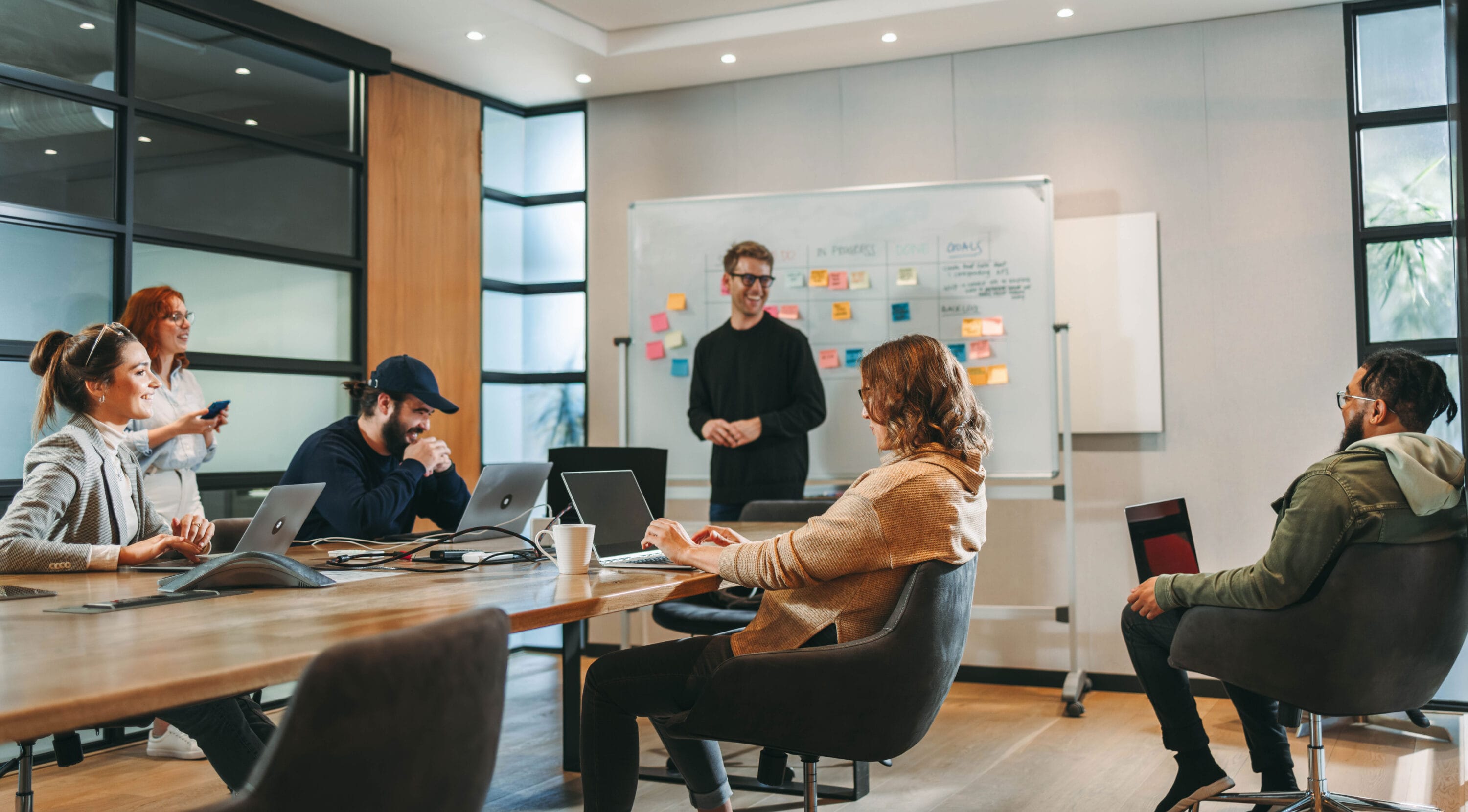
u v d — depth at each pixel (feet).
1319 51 12.97
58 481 6.55
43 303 10.64
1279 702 8.00
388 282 14.46
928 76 14.67
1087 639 13.74
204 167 12.23
